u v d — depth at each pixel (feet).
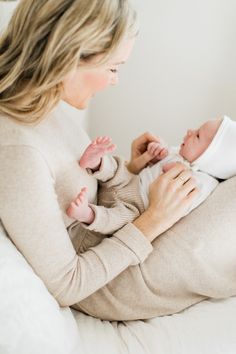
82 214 2.98
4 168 2.53
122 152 6.80
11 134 2.59
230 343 2.99
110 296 3.25
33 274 2.62
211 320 3.21
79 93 2.82
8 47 2.64
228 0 5.56
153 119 6.47
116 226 3.19
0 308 2.31
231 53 5.84
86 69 2.63
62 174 2.97
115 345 2.98
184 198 3.22
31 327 2.40
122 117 6.53
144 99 6.35
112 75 2.85
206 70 6.02
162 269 3.27
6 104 2.64
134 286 3.26
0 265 2.41
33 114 2.64
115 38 2.54
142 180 3.69
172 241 3.30
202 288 3.33
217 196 3.47
